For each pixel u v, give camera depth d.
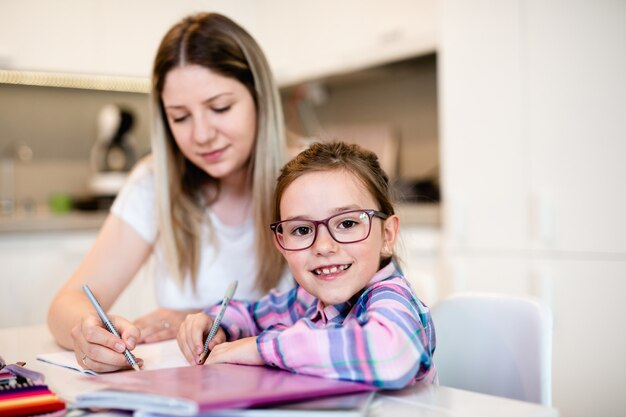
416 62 3.16
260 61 1.41
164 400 0.68
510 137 2.33
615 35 2.05
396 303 0.89
